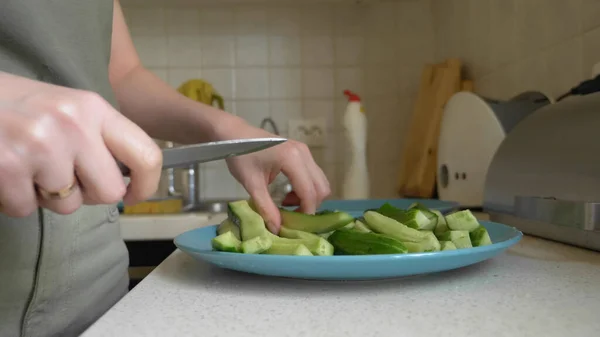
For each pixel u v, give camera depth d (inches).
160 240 41.8
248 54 61.9
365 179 53.1
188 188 57.1
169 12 61.6
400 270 14.6
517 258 19.3
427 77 55.9
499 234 20.0
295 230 20.5
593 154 21.0
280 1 60.2
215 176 62.3
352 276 14.9
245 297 14.7
